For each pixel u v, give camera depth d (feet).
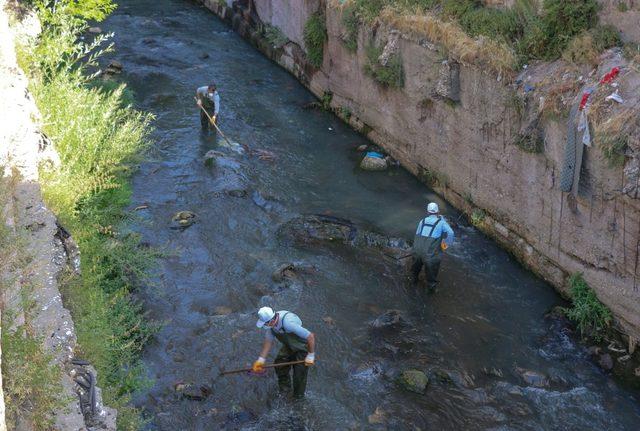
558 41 33.55
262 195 40.75
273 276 33.76
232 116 51.08
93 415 18.99
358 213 39.91
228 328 30.32
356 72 48.47
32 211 25.55
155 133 47.67
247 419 25.88
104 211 33.30
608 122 28.35
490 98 35.70
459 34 38.29
